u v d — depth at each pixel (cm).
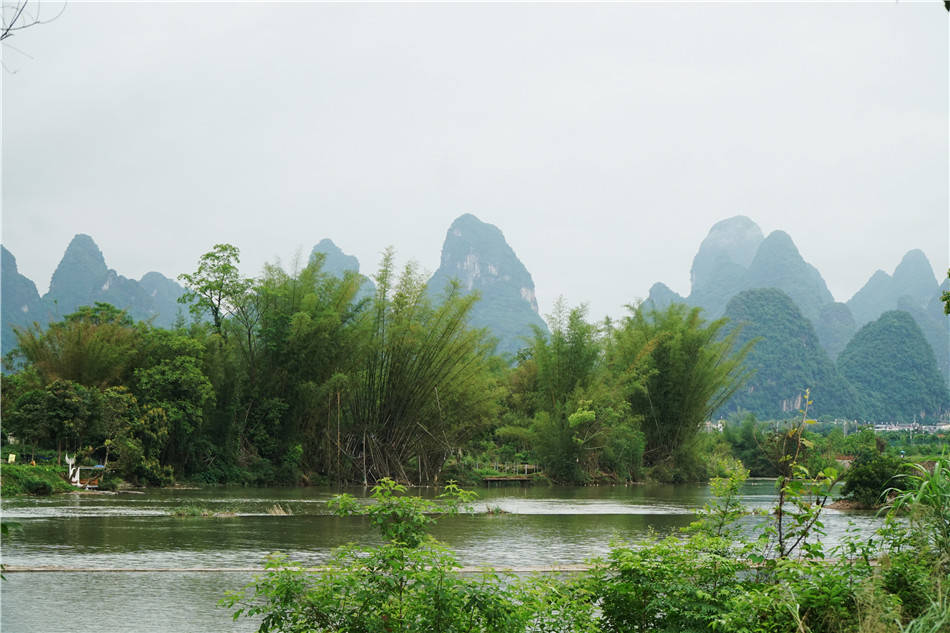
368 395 5003
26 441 3906
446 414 5150
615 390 5841
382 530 685
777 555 795
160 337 4781
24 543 1902
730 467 827
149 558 1684
